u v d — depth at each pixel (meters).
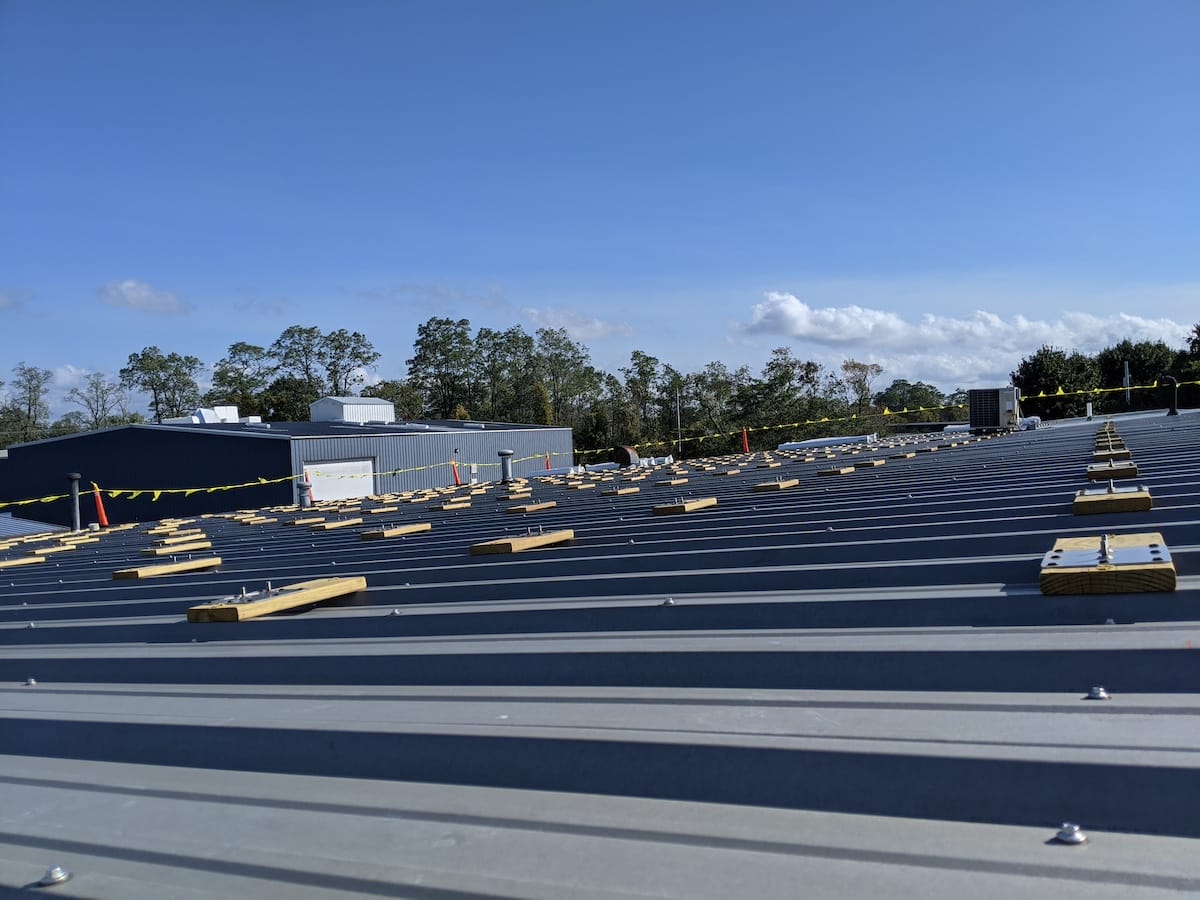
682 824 2.36
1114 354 53.09
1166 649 2.62
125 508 45.28
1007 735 2.38
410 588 5.12
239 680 4.07
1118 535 4.00
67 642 5.39
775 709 2.79
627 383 90.12
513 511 10.06
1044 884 1.91
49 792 3.14
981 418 22.98
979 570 3.86
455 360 95.25
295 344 98.44
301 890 2.26
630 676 3.29
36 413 85.50
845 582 4.11
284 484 39.44
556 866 2.21
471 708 3.16
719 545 5.70
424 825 2.52
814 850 2.15
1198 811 2.04
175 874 2.42
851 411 58.97
